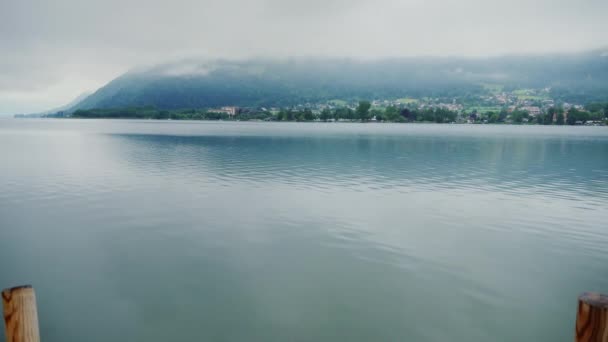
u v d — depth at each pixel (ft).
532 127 566.77
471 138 257.96
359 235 46.60
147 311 29.25
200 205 60.54
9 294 12.80
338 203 62.64
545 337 26.22
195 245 42.93
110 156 129.49
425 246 43.04
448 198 67.56
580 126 623.77
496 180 87.81
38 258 39.34
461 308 29.78
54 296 31.63
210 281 34.12
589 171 103.40
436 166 110.22
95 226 49.57
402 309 29.53
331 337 25.90
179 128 406.00
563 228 50.26
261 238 45.29
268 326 27.20
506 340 25.82
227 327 27.09
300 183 80.53
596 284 34.24
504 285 33.73
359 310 29.37
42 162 112.16
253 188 74.64
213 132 315.17
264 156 131.85
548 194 72.23
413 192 72.33
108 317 28.53
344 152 148.36
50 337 26.16
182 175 90.02
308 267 37.06
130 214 55.16
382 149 163.73
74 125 495.00
